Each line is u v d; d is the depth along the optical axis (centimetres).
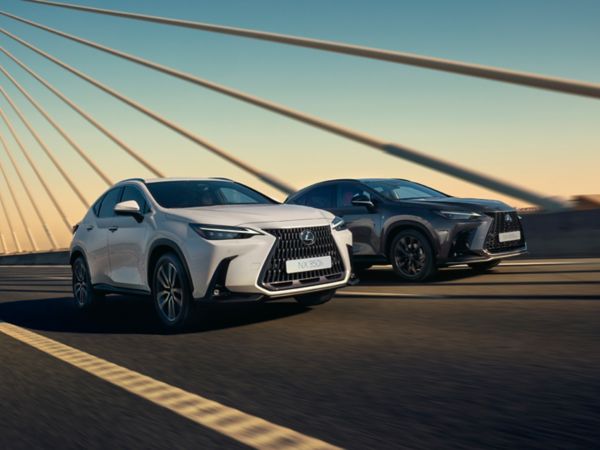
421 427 241
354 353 378
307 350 394
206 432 245
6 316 645
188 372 353
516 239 741
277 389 307
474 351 365
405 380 311
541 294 579
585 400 264
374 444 225
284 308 578
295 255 487
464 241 704
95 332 513
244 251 468
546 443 218
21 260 2703
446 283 700
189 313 493
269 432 242
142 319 579
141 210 576
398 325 461
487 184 725
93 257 628
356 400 281
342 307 562
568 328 419
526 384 292
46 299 818
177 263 497
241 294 470
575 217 956
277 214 501
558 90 802
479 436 228
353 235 787
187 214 511
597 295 556
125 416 272
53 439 248
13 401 307
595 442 217
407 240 741
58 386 332
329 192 834
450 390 289
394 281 759
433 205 725
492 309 510
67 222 2523
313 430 243
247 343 428
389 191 801
